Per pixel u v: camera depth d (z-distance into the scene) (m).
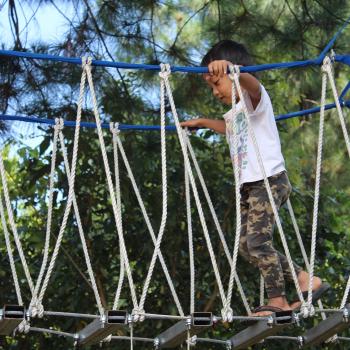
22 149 10.55
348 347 10.85
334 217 12.41
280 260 6.87
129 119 10.44
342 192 13.08
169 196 10.29
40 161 10.39
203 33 11.20
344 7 10.75
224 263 10.39
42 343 10.50
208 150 10.84
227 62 6.42
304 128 13.43
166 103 10.57
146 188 10.45
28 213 11.83
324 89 6.66
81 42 10.20
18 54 6.30
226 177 10.54
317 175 6.54
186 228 10.41
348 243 12.67
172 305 10.34
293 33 10.82
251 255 6.69
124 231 10.45
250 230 6.71
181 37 11.31
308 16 10.85
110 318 6.03
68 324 10.20
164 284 10.42
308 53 11.05
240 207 6.59
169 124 10.48
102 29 10.48
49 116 10.09
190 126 7.79
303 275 6.98
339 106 6.64
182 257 10.48
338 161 13.38
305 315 6.24
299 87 12.65
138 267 10.46
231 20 11.03
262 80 11.15
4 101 10.02
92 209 10.64
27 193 10.74
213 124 7.75
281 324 6.14
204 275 10.51
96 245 10.38
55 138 7.38
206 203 10.41
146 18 10.81
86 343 6.53
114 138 7.61
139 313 6.09
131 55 10.80
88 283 10.06
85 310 10.34
